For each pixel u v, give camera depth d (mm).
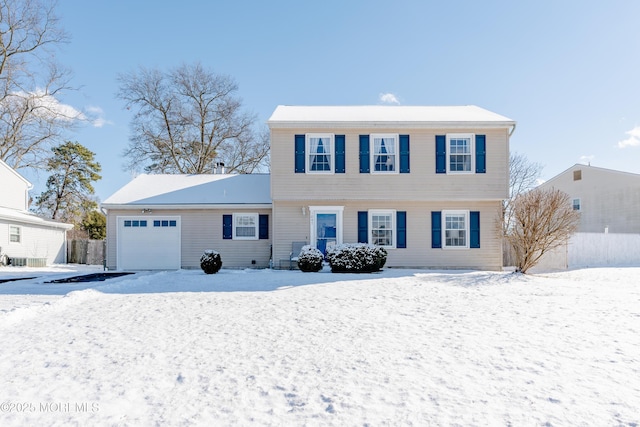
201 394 4227
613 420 3568
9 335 6367
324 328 6676
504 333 6273
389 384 4410
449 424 3545
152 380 4594
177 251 18578
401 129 17203
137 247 18609
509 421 3580
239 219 18656
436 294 9836
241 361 5172
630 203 26875
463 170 17203
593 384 4316
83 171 40594
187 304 8672
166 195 19422
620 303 8562
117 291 10641
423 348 5586
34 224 23953
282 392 4258
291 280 12648
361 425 3555
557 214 14891
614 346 5539
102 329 6699
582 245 21766
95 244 27562
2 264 21109
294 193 17094
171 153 35250
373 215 17547
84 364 5094
